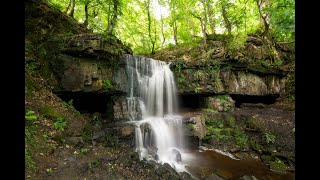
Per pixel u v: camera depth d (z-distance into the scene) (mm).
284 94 13359
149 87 10734
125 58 9859
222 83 12047
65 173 5559
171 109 11703
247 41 12914
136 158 6812
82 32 10594
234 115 10773
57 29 9531
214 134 10031
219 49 13047
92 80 8844
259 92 12594
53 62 8484
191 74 11883
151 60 11047
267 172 7566
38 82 8109
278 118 10133
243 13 14961
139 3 17438
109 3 12320
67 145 6742
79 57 8703
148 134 8586
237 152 9148
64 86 8391
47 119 7293
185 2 15938
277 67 12922
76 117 8219
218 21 16125
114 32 15523
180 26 19875
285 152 8508
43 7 9562
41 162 5668
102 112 9914
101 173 5832
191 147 9695
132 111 9664
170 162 7938
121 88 9586
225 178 7074
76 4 13273
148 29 18875
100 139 7512
